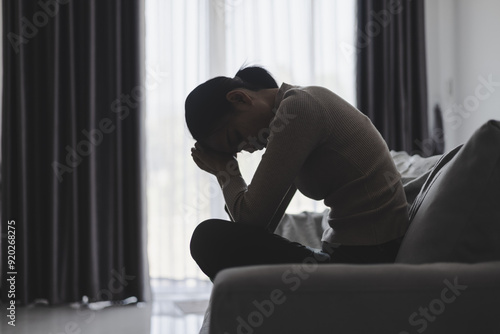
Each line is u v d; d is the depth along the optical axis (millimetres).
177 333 2562
